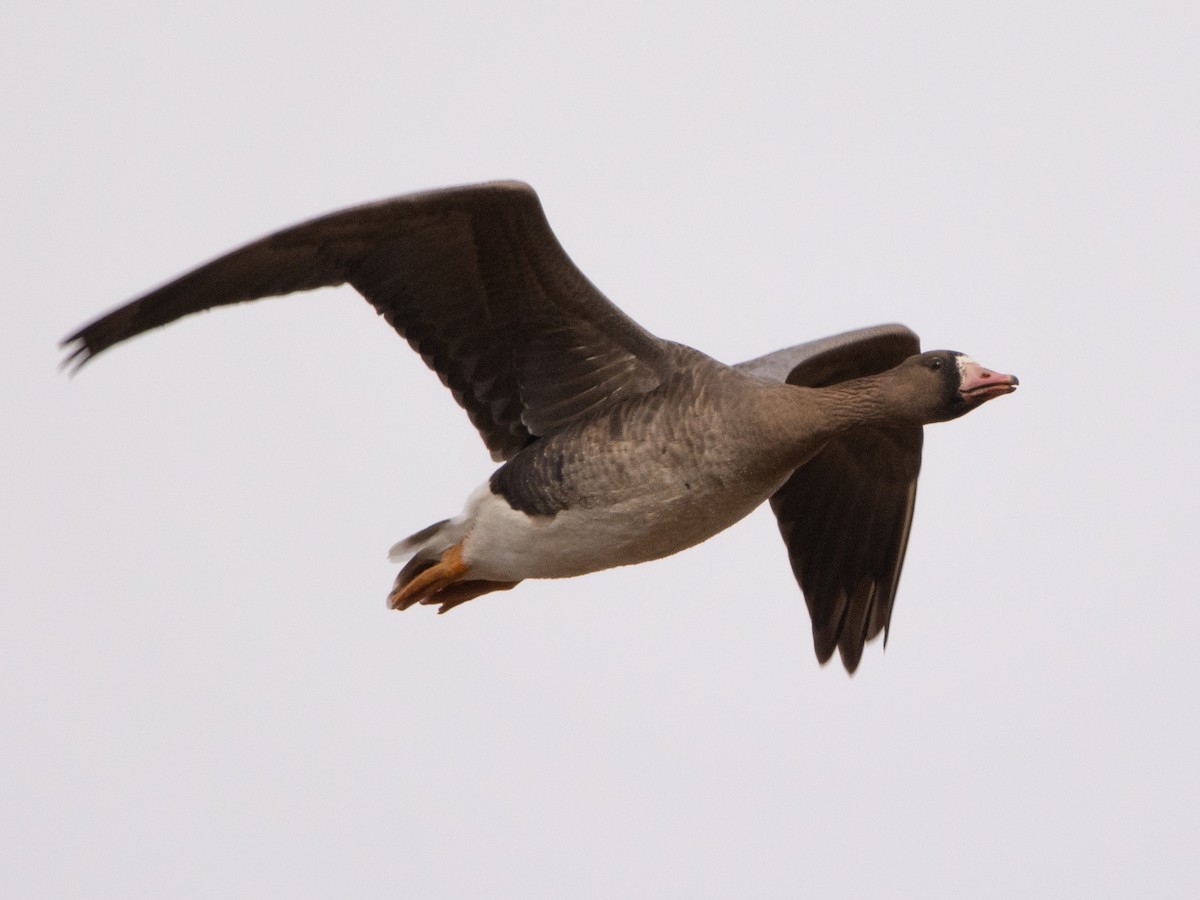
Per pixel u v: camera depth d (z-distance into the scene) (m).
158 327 12.12
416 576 14.09
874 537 15.81
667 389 13.27
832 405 13.38
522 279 13.15
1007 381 13.39
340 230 12.38
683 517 13.32
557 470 13.34
